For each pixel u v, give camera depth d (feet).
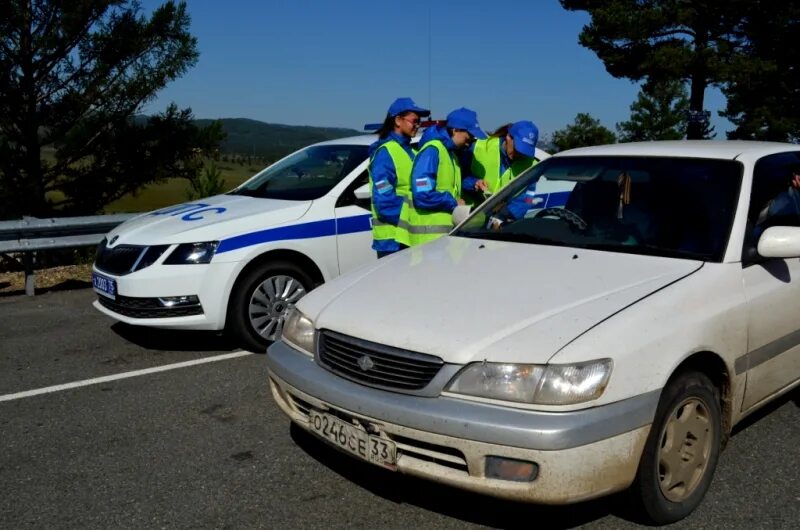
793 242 12.07
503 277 12.16
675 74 85.46
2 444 14.40
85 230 28.60
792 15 83.30
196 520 11.56
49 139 39.42
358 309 11.69
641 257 12.61
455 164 18.49
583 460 9.60
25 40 37.52
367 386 10.84
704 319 11.16
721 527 11.12
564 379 9.71
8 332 22.62
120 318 19.47
